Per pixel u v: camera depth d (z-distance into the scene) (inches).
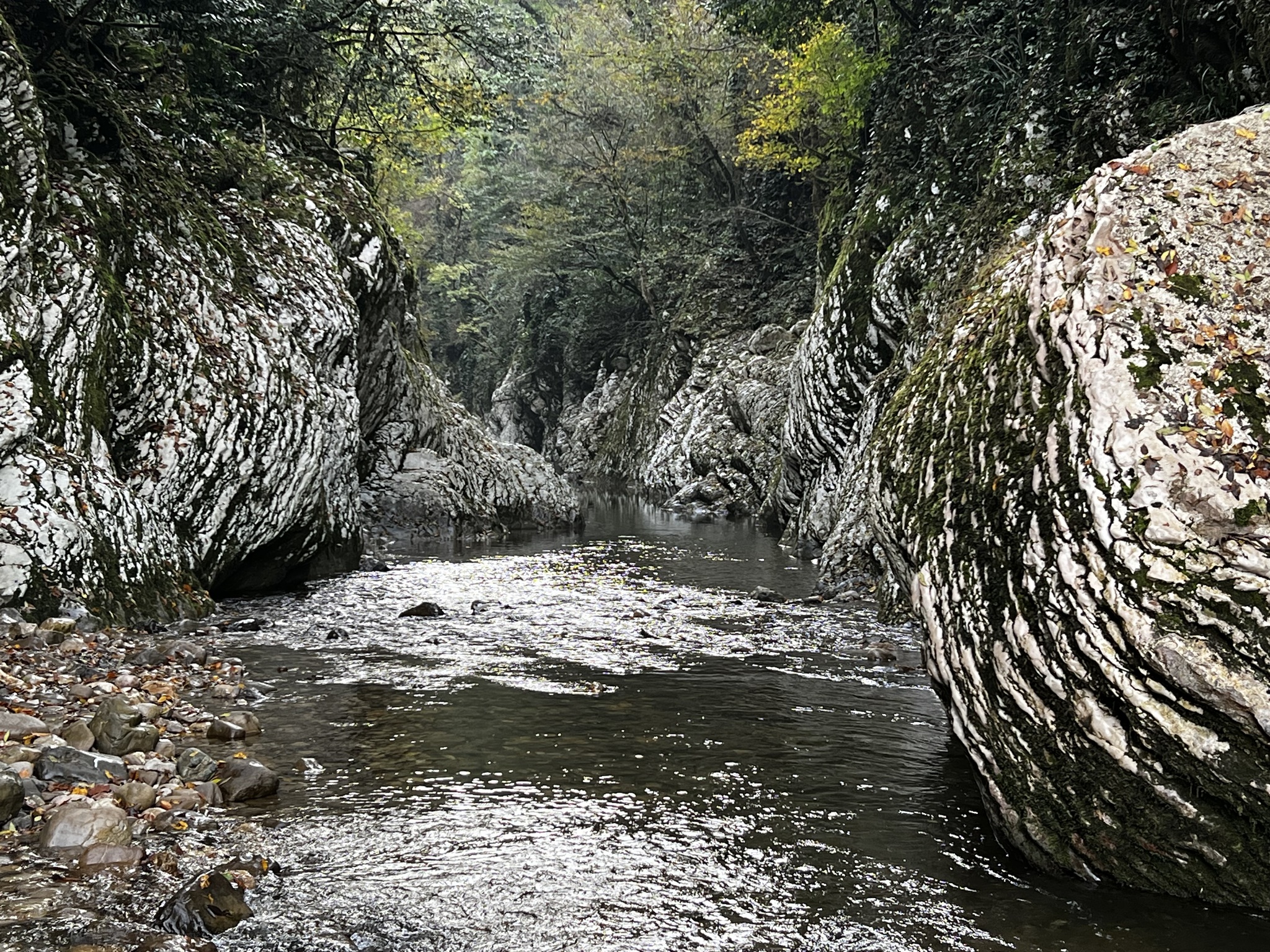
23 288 340.5
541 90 1445.6
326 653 320.8
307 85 786.8
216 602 420.8
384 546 677.9
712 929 140.3
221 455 411.2
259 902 143.4
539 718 248.4
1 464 307.4
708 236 1466.5
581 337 1835.6
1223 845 140.4
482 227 2060.8
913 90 660.7
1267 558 134.6
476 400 2379.4
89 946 126.2
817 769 212.5
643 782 202.2
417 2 804.0
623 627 383.2
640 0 1448.1
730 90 1312.7
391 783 197.8
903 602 401.1
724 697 274.5
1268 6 321.4
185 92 557.3
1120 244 167.8
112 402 375.9
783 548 693.3
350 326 569.9
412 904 145.6
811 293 1182.3
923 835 175.9
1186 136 181.3
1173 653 135.3
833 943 136.4
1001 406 181.6
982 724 166.1
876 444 241.6
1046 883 155.6
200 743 217.0
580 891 151.5
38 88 406.9
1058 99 479.5
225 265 487.2
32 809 165.6
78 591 313.6
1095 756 148.3
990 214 501.4
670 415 1338.6
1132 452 146.7
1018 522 163.5
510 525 829.8
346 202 684.1
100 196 401.7
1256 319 156.1
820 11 852.0
